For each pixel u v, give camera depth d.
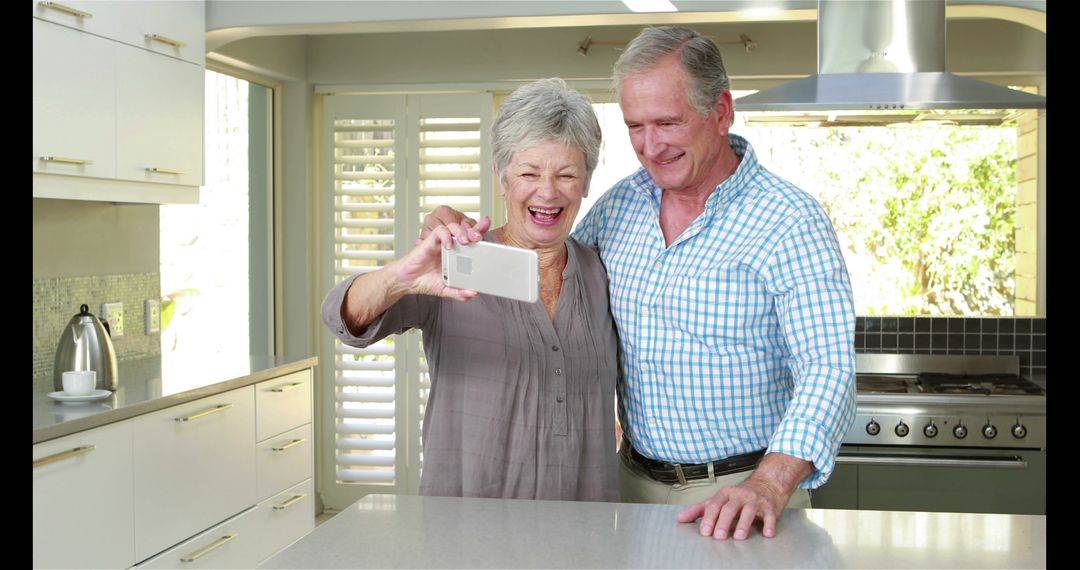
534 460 1.73
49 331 3.13
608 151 4.78
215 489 2.97
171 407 2.76
